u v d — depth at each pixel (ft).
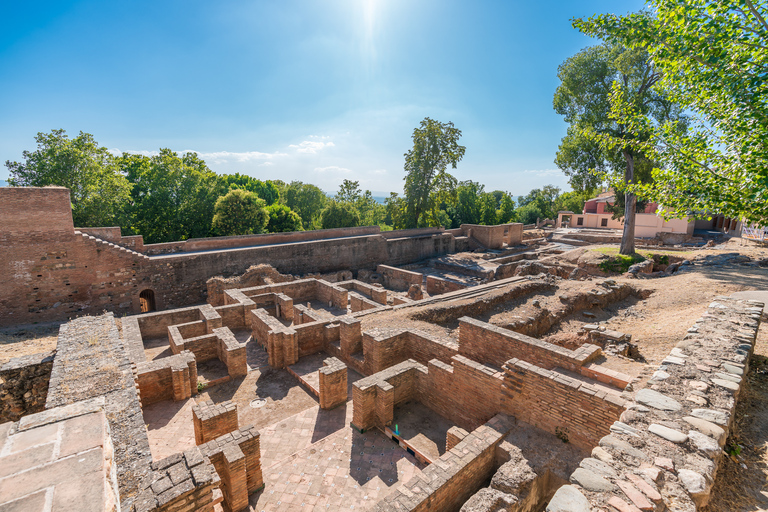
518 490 21.62
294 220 157.28
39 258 61.16
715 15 25.71
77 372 26.05
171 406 36.45
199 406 29.66
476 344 37.27
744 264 60.49
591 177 84.12
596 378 28.71
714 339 21.77
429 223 148.77
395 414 35.42
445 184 137.08
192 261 76.69
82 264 65.00
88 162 93.04
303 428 34.04
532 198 306.55
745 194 26.50
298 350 47.78
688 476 11.98
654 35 29.35
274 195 216.74
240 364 43.73
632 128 36.29
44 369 31.86
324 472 28.66
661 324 39.70
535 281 57.31
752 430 16.93
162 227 118.01
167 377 37.42
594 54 78.18
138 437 20.15
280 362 46.14
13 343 51.34
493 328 36.09
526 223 228.63
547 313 45.34
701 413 15.05
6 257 58.44
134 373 35.09
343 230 116.16
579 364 29.60
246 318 58.80
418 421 34.45
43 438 8.32
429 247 130.62
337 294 67.00
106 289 67.72
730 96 26.48
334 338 49.37
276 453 30.81
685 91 30.83
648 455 13.01
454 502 23.32
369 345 42.04
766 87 24.29
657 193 32.22
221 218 117.70
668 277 57.88
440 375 34.78
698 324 24.20
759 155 25.11
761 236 88.22
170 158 118.42
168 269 73.77
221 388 41.45
